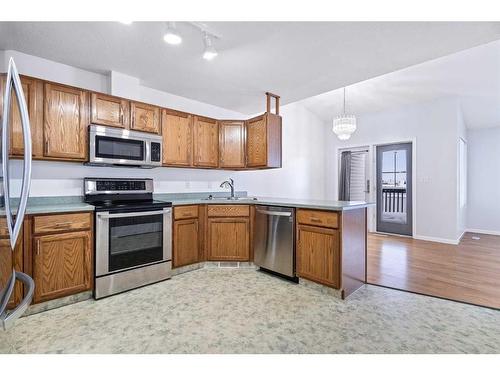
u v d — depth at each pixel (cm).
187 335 177
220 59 245
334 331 183
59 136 230
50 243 208
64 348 162
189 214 305
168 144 307
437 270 314
